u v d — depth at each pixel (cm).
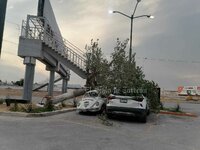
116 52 1930
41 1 2677
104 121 1234
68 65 2739
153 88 1791
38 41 2450
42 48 2531
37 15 2638
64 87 5391
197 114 2025
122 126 1145
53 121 1162
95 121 1236
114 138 859
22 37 2447
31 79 2477
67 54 2728
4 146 669
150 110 1822
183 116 1828
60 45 2844
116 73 1756
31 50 2439
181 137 972
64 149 672
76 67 2731
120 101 1279
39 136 816
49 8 3047
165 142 857
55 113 1453
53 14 3478
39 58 2541
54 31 3325
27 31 2492
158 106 1873
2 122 1046
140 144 796
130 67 1772
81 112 1589
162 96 6944
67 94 2003
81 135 873
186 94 7150
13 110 1388
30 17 2559
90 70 2227
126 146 754
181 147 797
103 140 816
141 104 1263
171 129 1156
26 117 1251
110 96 1318
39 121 1138
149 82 1783
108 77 1775
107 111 1314
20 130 896
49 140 769
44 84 6656
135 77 1688
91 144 748
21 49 2438
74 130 959
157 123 1328
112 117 1391
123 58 1881
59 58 2684
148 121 1389
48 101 1619
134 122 1309
